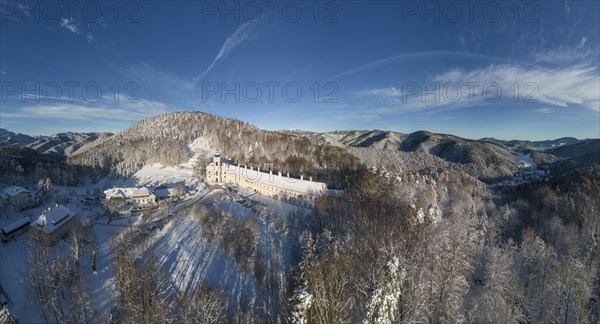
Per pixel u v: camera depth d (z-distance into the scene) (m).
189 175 169.00
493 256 56.94
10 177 132.25
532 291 59.72
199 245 81.75
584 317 49.41
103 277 65.06
